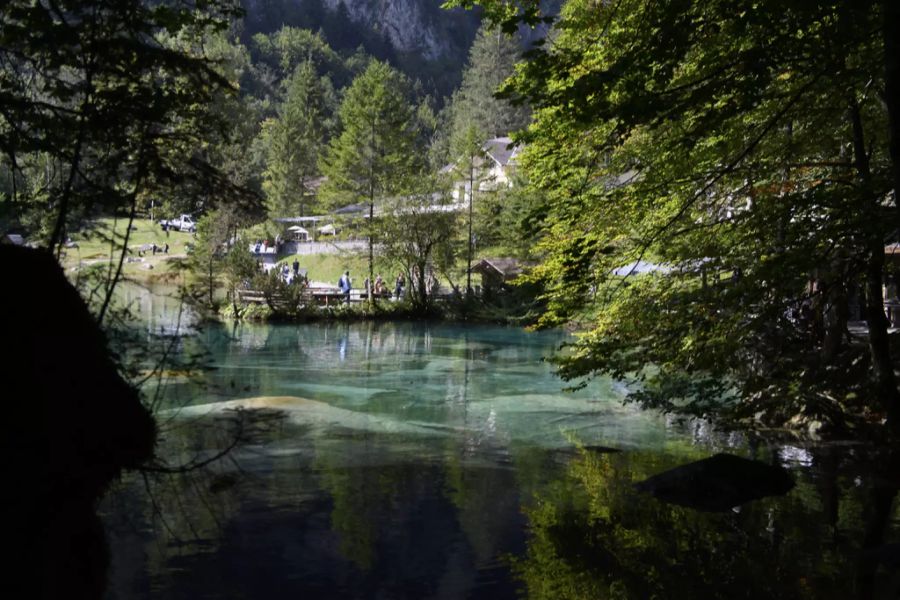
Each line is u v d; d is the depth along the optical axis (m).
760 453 10.30
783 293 8.89
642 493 8.20
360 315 35.53
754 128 8.92
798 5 6.04
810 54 6.89
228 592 5.29
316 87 94.19
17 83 4.44
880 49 7.30
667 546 6.48
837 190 8.45
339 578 5.68
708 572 5.83
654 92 6.76
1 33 4.21
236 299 33.59
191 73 4.43
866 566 5.95
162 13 4.61
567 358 9.94
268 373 18.80
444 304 37.28
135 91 4.28
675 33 6.44
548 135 8.50
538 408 14.02
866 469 9.34
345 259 44.12
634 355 9.71
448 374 18.91
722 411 10.98
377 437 11.05
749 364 11.95
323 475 8.59
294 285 35.47
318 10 189.25
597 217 9.38
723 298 9.01
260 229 54.00
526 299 33.97
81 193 4.23
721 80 6.75
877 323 9.55
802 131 9.52
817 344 12.64
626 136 7.09
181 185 4.39
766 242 9.08
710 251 9.31
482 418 12.96
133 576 5.56
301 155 67.62
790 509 7.57
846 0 5.80
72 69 4.44
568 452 10.34
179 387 12.02
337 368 19.92
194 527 6.60
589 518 7.25
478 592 5.48
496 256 40.56
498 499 7.87
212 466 8.22
